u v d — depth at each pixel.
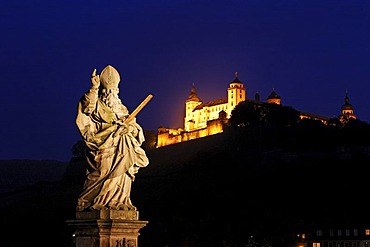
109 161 21.91
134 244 21.86
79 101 21.89
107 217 21.41
